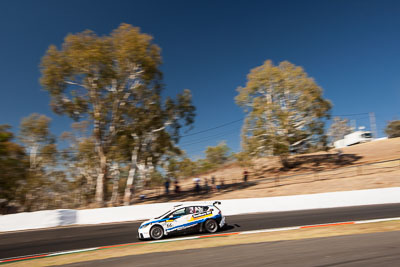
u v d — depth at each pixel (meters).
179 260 6.61
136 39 26.98
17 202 33.94
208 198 26.95
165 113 31.44
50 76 25.91
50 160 35.84
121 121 29.91
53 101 27.52
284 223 12.31
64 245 10.70
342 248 6.63
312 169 36.91
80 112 28.52
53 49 26.05
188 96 31.61
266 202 17.78
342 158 40.91
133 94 30.34
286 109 36.00
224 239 9.40
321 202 17.67
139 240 10.67
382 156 38.12
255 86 36.75
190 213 10.87
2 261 8.88
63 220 16.17
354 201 17.59
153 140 33.06
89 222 16.72
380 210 14.16
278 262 5.78
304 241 7.93
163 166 40.28
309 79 35.50
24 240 12.34
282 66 37.00
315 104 35.16
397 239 7.19
